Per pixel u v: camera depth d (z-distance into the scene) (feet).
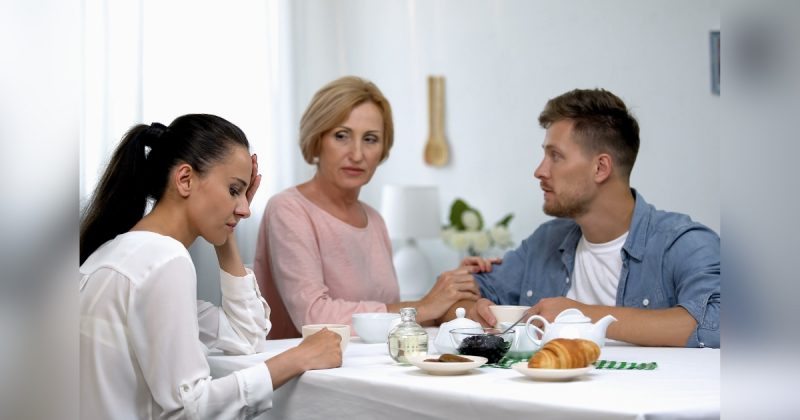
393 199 12.86
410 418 3.96
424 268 12.97
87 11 11.07
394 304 6.99
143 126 5.08
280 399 4.86
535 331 4.94
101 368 4.40
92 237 4.96
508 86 13.10
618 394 3.56
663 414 3.15
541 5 12.67
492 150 13.33
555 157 6.67
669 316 5.59
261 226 7.55
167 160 4.92
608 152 6.55
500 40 13.20
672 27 11.30
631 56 11.69
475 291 7.07
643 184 11.59
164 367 4.38
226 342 5.63
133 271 4.46
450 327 4.91
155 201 5.05
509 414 3.49
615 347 5.57
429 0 14.12
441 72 13.99
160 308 4.41
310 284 7.02
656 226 6.49
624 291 6.54
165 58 12.14
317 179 7.63
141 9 11.73
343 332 5.38
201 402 4.37
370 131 7.45
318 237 7.30
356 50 15.12
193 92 12.51
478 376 4.24
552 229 7.43
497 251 13.19
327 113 7.34
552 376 3.95
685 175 11.20
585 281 6.94
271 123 13.58
